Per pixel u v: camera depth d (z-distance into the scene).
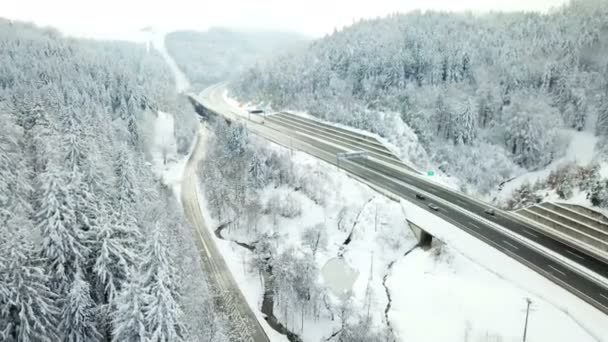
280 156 113.56
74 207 46.34
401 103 138.75
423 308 60.75
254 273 76.44
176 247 60.12
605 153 96.25
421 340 55.28
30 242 41.75
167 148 140.62
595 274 60.09
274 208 93.00
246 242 89.38
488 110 128.75
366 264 74.62
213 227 94.19
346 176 103.75
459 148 120.00
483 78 143.38
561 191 87.00
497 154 116.25
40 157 65.62
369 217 84.88
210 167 111.50
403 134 125.69
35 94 102.00
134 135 123.81
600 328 49.75
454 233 72.44
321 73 181.25
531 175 112.25
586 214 75.88
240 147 117.06
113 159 76.25
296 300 64.31
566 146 116.81
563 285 57.59
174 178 121.75
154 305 34.94
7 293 35.38
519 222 76.88
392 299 64.75
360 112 143.12
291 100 185.12
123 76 156.38
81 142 62.56
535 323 52.38
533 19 187.00
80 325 41.00
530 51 153.12
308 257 68.12
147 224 58.56
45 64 154.62
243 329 62.06
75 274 42.03
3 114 73.50
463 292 60.69
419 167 113.56
